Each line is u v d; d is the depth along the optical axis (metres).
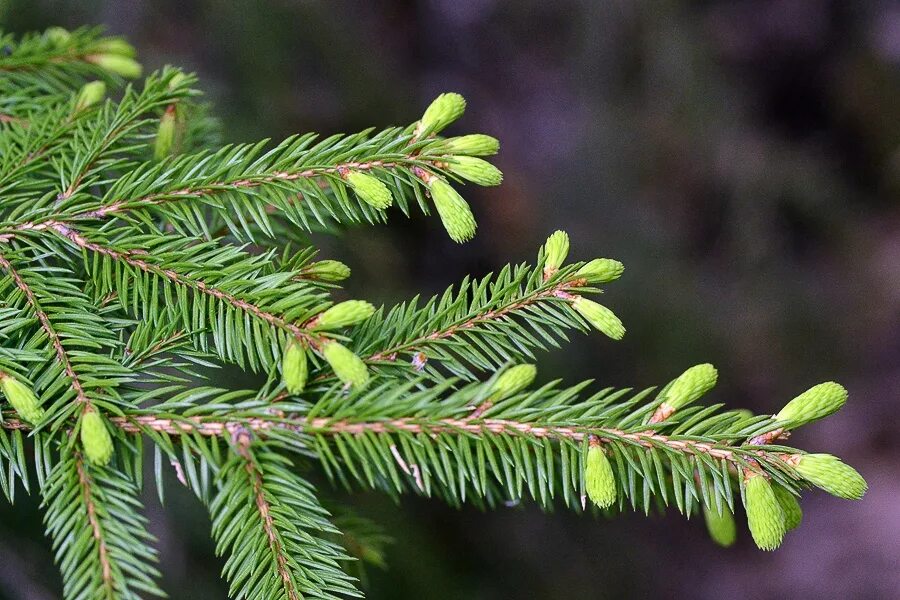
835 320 2.80
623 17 2.34
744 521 3.01
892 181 3.06
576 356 2.26
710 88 2.37
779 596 2.83
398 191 0.94
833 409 0.89
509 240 2.56
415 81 2.78
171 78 0.97
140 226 0.95
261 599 0.89
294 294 0.91
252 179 0.94
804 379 2.76
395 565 1.53
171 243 0.93
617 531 2.41
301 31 1.77
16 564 1.22
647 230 2.46
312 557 0.89
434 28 2.94
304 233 1.00
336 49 1.82
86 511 0.88
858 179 3.14
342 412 0.90
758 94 3.18
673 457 0.90
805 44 3.17
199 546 1.45
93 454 0.88
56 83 1.03
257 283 0.92
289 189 0.94
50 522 0.88
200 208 0.96
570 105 2.71
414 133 0.94
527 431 0.90
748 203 2.50
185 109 0.98
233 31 1.66
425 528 1.80
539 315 0.93
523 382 0.90
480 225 2.57
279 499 0.90
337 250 1.58
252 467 0.90
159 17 1.64
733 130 2.47
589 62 2.44
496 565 1.97
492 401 0.90
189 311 0.93
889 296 2.86
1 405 0.90
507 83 2.93
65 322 0.92
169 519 1.41
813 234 2.76
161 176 0.94
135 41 1.59
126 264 0.93
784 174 2.53
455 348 0.92
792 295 2.70
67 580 0.88
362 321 0.92
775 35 3.18
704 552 2.90
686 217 2.58
